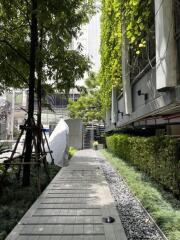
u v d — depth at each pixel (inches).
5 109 1298.0
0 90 355.9
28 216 173.3
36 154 249.1
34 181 273.3
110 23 414.0
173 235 136.7
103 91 665.0
